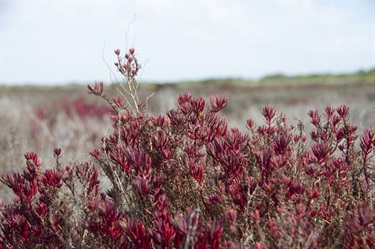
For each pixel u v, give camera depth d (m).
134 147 2.09
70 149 5.93
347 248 1.68
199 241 1.50
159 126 2.26
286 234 1.56
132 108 2.42
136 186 1.87
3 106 9.86
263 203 1.87
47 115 12.59
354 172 2.21
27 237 1.99
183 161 2.11
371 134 2.19
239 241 1.77
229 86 37.19
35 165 2.23
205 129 2.26
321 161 2.00
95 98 17.70
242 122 7.58
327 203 1.98
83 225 1.85
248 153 2.21
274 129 2.42
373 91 15.02
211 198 1.87
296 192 1.84
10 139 4.70
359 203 1.97
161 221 1.57
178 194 2.12
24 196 2.10
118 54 2.41
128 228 1.60
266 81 53.72
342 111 2.36
